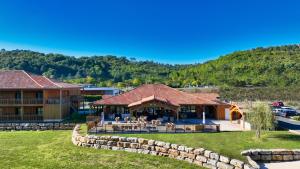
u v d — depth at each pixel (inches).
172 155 1318.9
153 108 2258.9
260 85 4697.3
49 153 1363.2
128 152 1414.9
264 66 5575.8
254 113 1508.4
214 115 2357.3
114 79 7869.1
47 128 2042.3
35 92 2466.8
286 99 3873.0
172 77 6289.4
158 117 2229.3
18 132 1941.4
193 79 5580.7
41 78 2573.8
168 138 1476.4
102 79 7711.6
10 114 2429.9
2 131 2003.0
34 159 1263.5
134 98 2309.3
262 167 1163.3
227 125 1973.4
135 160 1278.3
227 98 4023.1
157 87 2438.5
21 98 2389.3
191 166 1210.6
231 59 6653.5
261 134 1553.9
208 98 2411.4
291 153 1253.1
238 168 1085.1
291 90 4003.4
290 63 5497.1
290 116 2380.7
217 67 6245.1
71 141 1632.6
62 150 1424.7
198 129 1678.2
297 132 1616.6
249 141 1402.6
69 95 2785.4
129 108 2229.3
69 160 1258.0
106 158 1299.2
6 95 2439.7
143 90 2394.2
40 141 1624.0
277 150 1250.0
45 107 2395.4
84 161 1249.4
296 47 6963.6
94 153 1381.6
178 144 1332.4
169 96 2321.6
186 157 1272.1
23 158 1277.1
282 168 1154.7
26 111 2443.4
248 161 1134.4
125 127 1679.4
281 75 5059.1
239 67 5836.6
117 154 1371.8
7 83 2400.3
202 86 4950.8
